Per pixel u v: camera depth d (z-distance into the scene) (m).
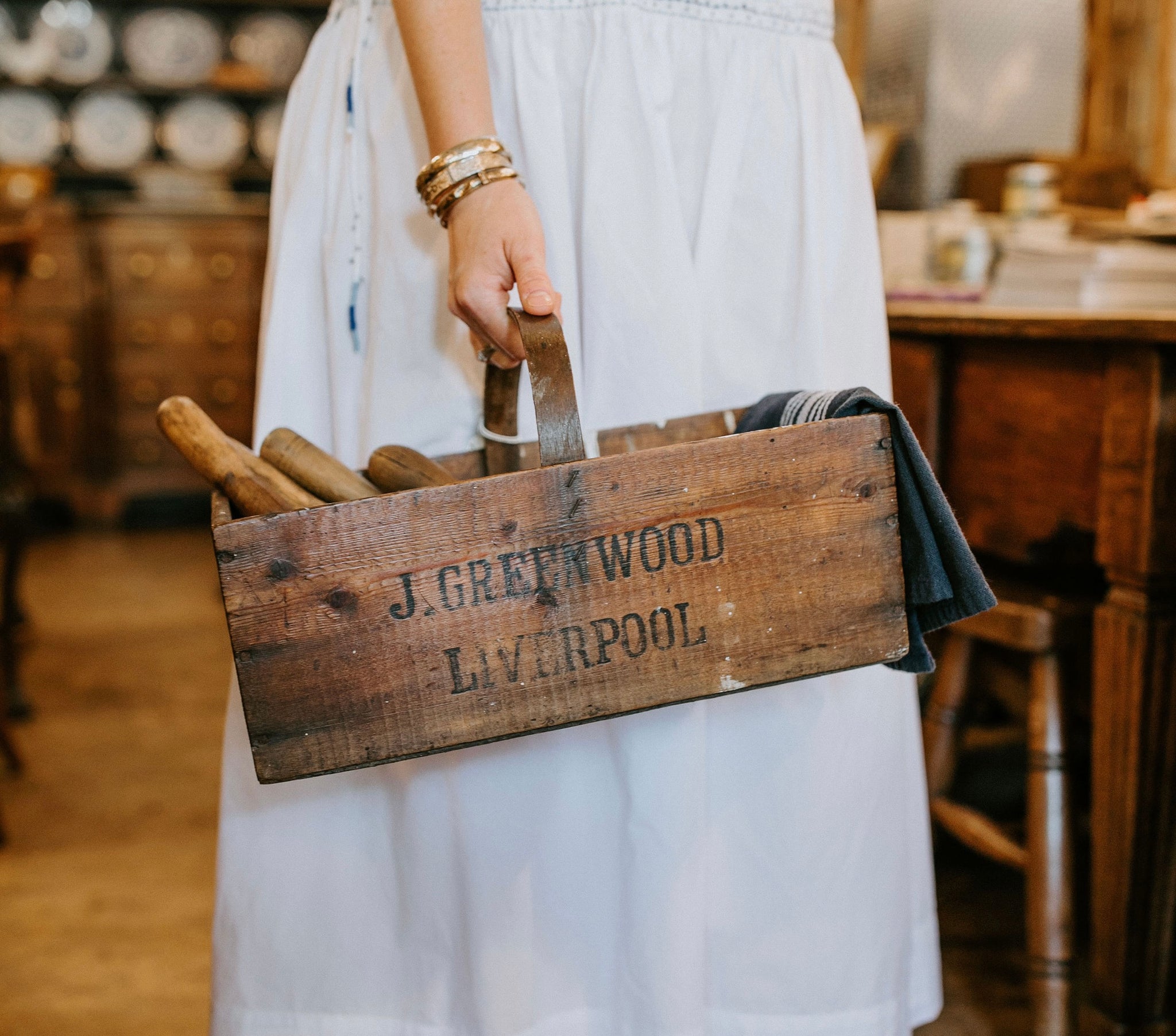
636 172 0.79
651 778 0.79
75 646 2.88
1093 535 1.18
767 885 0.86
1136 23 2.44
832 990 0.87
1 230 2.20
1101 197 2.13
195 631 3.01
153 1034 1.28
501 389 0.77
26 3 4.53
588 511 0.64
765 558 0.68
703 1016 0.83
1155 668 1.09
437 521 0.63
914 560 0.71
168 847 1.79
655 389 0.79
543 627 0.65
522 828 0.81
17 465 2.33
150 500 4.59
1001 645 1.44
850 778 0.87
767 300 0.84
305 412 0.89
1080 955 1.40
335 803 0.86
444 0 0.71
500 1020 0.82
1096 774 1.15
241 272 4.36
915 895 1.02
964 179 2.22
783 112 0.83
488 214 0.70
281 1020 0.88
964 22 2.18
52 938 1.50
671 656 0.67
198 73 4.68
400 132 0.81
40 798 1.97
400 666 0.63
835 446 0.68
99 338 4.26
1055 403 1.22
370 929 0.87
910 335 1.46
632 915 0.81
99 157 4.64
